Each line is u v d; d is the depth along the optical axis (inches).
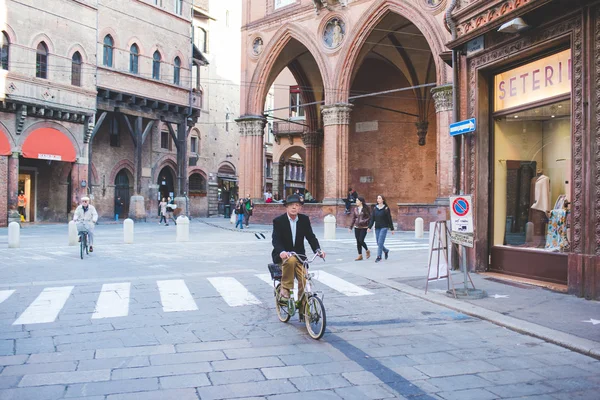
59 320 280.2
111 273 450.0
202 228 1181.7
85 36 1274.6
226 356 218.7
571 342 233.8
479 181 432.5
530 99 396.8
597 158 319.3
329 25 1166.3
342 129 1142.3
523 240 408.2
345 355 221.3
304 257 261.4
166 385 184.1
